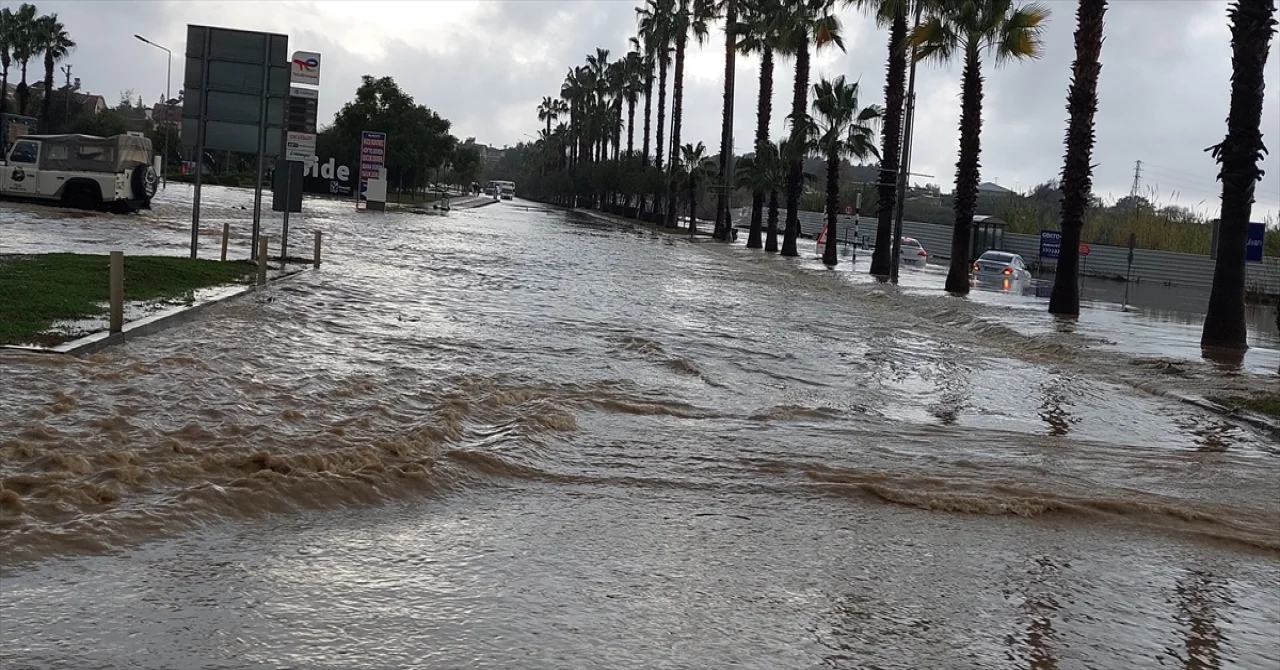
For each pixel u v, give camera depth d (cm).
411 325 1753
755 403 1288
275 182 2581
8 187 3994
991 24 3397
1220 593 703
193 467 770
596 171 11769
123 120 9950
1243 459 1163
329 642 516
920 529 801
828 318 2475
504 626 554
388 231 4588
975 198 3509
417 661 502
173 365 1182
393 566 634
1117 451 1155
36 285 1633
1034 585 691
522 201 18262
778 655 544
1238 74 2261
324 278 2402
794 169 5488
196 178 2411
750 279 3594
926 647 571
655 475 903
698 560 690
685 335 1905
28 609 523
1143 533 834
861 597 643
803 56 5516
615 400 1223
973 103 3481
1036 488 941
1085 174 2853
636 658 526
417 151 8938
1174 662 576
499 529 724
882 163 4344
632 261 4019
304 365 1290
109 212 4075
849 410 1292
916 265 5622
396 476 801
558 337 1738
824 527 788
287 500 727
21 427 857
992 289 3888
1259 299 4450
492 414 1103
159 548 626
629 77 10888
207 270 2172
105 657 479
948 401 1425
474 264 3212
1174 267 5441
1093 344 2155
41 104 10250
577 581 632
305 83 5350
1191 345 2253
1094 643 595
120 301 1348
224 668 478
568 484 859
